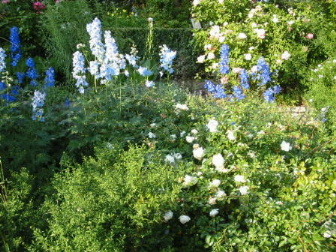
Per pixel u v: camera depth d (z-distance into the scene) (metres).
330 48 7.29
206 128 3.64
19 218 2.59
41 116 4.06
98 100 4.27
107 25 8.01
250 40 6.88
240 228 2.82
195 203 2.80
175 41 8.05
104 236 2.30
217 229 2.70
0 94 4.45
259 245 2.50
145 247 2.59
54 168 3.54
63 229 2.26
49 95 5.08
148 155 3.16
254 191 2.81
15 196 2.79
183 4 10.13
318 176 3.02
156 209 2.45
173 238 2.82
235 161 3.10
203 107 4.46
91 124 4.05
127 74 4.63
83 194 2.51
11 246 2.45
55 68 7.13
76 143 3.80
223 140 3.23
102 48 4.44
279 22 7.12
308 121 4.38
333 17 8.25
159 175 2.62
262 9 7.45
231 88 6.52
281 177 3.01
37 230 2.47
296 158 3.14
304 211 2.55
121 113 4.33
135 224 2.51
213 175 3.01
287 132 3.66
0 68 4.55
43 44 7.57
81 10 7.36
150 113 4.47
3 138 3.59
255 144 3.29
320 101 5.94
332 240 2.49
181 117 4.20
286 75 6.91
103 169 2.89
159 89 5.00
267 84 6.81
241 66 6.78
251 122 3.47
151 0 9.97
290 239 2.42
